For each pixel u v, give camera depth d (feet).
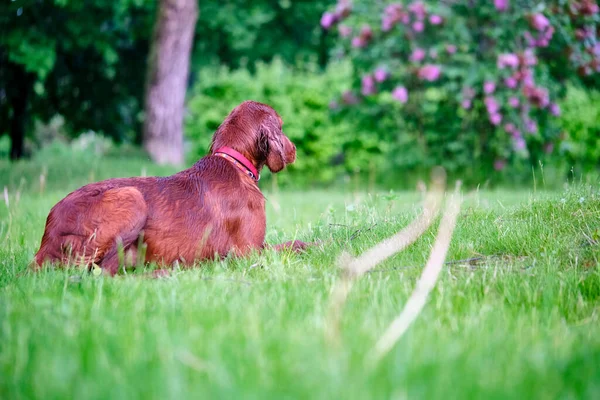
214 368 7.66
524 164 48.21
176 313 10.84
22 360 8.32
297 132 55.67
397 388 7.09
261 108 17.71
